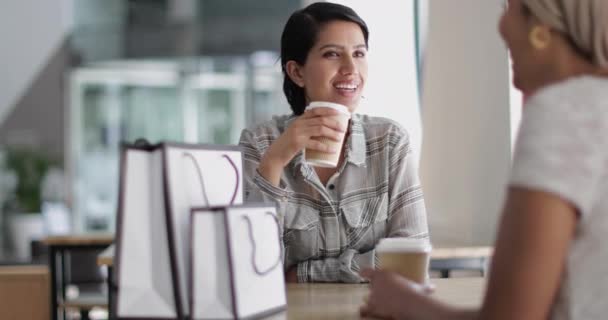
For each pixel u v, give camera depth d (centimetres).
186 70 995
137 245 120
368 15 388
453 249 293
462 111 330
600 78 105
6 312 391
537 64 110
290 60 206
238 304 121
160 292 120
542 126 100
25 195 855
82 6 1027
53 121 1008
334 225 191
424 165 340
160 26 1022
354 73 197
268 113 957
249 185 175
